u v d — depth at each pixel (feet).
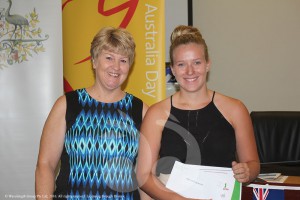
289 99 12.81
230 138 6.05
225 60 12.96
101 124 6.25
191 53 5.97
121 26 10.19
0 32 10.26
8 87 10.27
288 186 6.61
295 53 12.67
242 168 5.63
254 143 6.11
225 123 6.08
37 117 10.29
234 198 5.78
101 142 6.16
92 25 10.37
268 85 12.85
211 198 5.80
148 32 10.07
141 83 10.09
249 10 12.71
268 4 12.64
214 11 12.83
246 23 12.75
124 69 6.30
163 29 10.04
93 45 6.31
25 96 10.28
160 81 10.05
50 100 10.31
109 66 6.19
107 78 6.23
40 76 10.28
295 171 7.91
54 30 10.27
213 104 6.17
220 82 13.05
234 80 12.98
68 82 10.53
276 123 10.15
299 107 12.79
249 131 6.10
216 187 5.83
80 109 6.30
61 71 10.32
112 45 6.15
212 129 6.04
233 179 5.82
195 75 5.98
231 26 12.82
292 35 12.64
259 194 6.72
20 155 10.28
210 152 5.98
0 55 10.25
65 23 10.55
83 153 6.13
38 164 6.22
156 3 10.03
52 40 10.28
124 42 6.20
